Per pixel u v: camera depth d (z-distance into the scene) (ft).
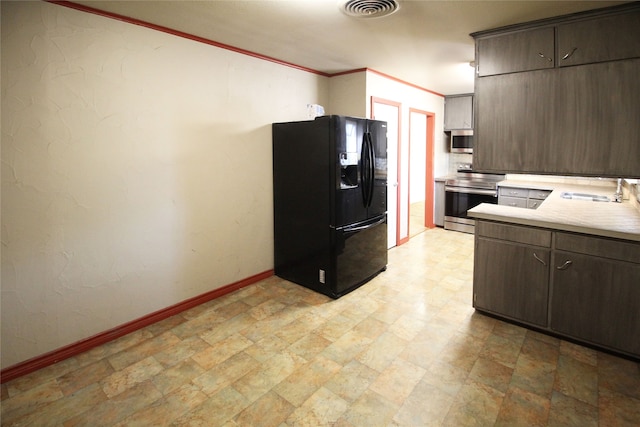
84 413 6.22
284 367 7.47
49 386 6.93
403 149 16.30
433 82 15.97
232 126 10.78
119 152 8.40
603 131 7.98
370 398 6.51
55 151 7.43
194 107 9.76
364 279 12.00
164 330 9.04
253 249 11.95
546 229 8.22
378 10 7.79
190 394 6.68
